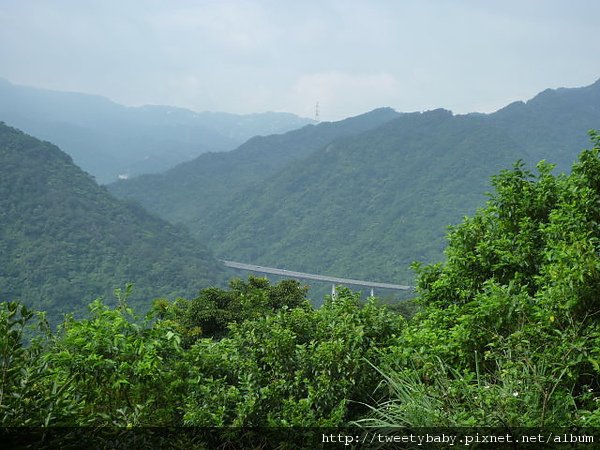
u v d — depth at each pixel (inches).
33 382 101.7
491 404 118.4
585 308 137.3
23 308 102.8
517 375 125.4
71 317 142.6
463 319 148.5
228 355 156.9
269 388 139.3
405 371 145.6
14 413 97.7
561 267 139.1
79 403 114.4
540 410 119.5
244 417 127.7
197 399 134.6
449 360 151.6
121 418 114.6
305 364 149.3
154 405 129.7
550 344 131.0
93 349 125.8
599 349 119.8
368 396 150.9
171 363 139.2
